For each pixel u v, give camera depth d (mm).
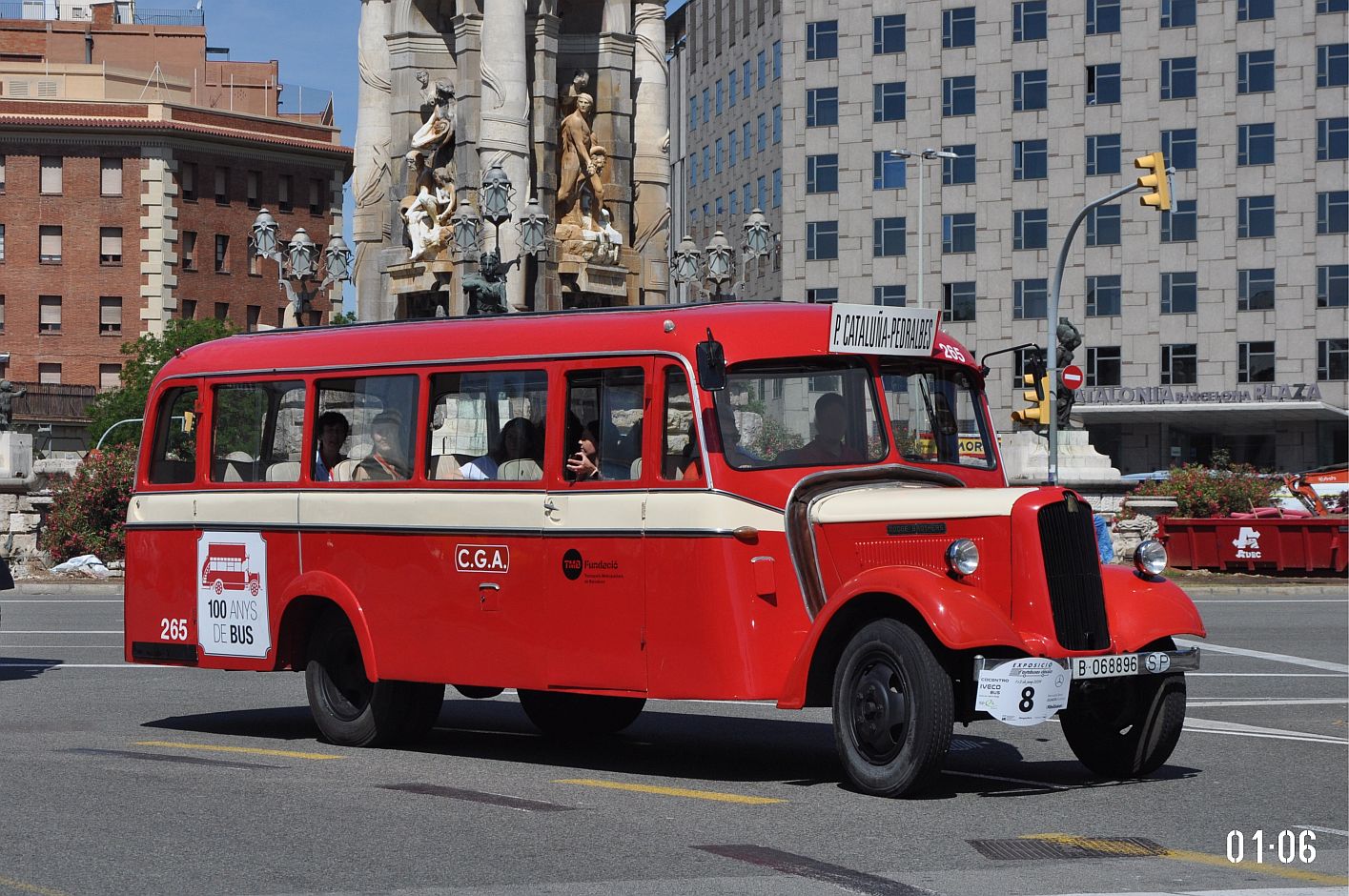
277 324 91250
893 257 84000
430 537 12359
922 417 11695
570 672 11586
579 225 36219
